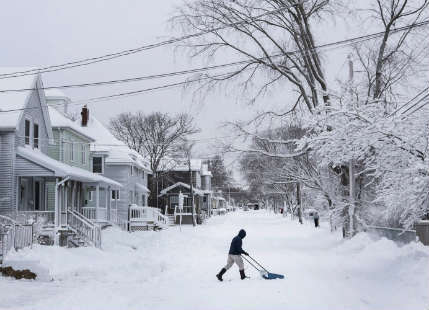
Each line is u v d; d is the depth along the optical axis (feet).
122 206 165.48
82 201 127.85
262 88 98.48
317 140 58.95
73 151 131.95
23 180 99.76
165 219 171.53
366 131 51.13
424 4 84.74
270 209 470.39
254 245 96.48
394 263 56.95
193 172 273.33
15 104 97.19
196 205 249.55
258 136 98.12
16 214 87.61
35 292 49.96
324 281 49.83
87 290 47.19
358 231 90.74
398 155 51.65
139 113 244.42
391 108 66.28
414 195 48.29
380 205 91.30
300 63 98.32
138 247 103.60
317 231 131.75
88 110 179.42
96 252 83.92
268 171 150.92
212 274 58.54
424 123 50.37
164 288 48.26
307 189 111.55
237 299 40.83
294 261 68.33
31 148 102.89
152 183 245.04
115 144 170.40
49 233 88.07
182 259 78.74
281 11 93.86
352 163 88.99
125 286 51.31
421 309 37.70
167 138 239.71
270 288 45.70
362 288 46.09
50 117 124.57
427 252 56.08
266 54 96.78
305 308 37.29
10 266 61.26
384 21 87.76
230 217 300.61
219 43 94.38
